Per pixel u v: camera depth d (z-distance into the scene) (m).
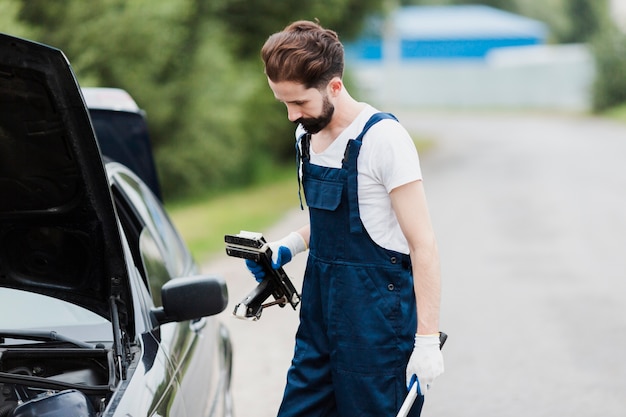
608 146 27.28
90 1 13.73
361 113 3.05
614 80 43.34
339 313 3.11
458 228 12.66
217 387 4.13
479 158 23.92
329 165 3.07
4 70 2.87
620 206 14.95
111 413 2.76
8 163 3.12
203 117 16.27
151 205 4.60
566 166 21.55
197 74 16.23
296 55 2.91
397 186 2.99
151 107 15.09
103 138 5.17
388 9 23.94
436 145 28.28
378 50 52.53
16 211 3.27
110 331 3.36
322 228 3.12
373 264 3.07
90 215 3.24
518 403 5.88
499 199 15.80
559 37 62.44
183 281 3.47
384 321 3.06
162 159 15.84
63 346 3.29
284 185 18.83
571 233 12.31
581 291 8.89
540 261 10.37
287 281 3.33
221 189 17.75
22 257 3.41
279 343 7.18
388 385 3.10
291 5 20.19
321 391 3.26
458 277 9.49
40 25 13.41
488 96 51.69
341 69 3.01
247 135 19.52
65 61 2.85
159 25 14.80
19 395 3.11
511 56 53.62
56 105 2.96
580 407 5.82
